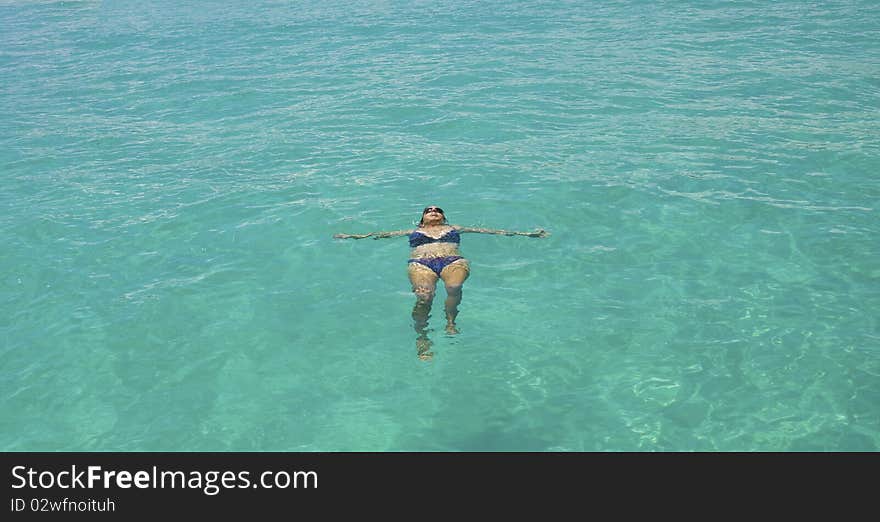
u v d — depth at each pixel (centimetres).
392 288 829
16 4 3200
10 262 893
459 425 616
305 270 869
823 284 809
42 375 687
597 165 1159
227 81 1759
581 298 795
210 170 1189
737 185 1070
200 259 899
